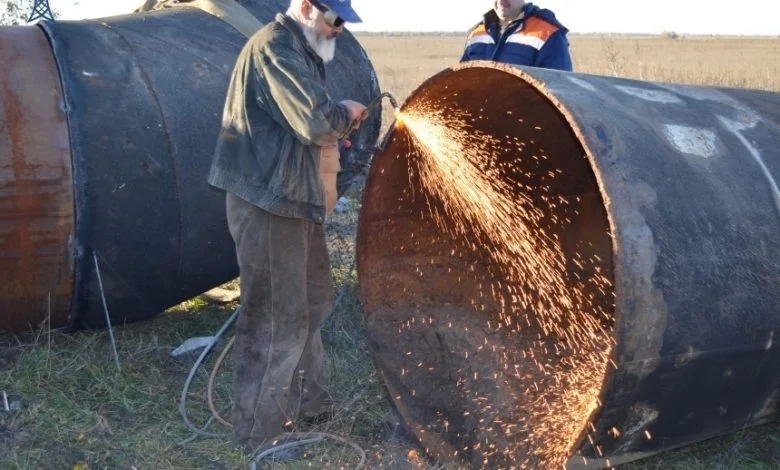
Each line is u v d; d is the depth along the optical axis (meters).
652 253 2.94
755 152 3.52
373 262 4.31
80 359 4.74
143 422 4.25
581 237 5.13
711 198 3.20
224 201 4.88
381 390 4.25
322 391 4.34
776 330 3.28
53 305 4.65
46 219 4.42
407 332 4.34
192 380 4.68
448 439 3.94
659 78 20.92
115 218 4.57
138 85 4.68
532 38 6.11
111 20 5.04
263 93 3.67
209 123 4.82
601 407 3.01
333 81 5.48
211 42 5.09
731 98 3.98
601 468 3.38
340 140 4.22
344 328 5.27
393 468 3.88
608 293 4.99
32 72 4.48
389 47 62.72
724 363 3.20
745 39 73.31
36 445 3.95
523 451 3.68
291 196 3.72
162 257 4.80
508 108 4.29
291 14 3.75
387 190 4.23
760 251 3.24
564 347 4.49
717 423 3.44
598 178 2.96
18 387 4.43
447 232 4.64
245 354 3.98
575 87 3.31
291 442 4.02
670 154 3.21
